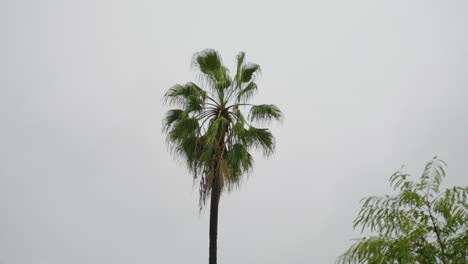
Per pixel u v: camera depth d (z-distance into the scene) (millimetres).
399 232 4398
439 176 4621
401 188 4656
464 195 4312
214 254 10812
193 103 11883
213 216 11000
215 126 11078
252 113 11922
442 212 4359
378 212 4590
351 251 4453
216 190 11062
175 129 11734
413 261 4102
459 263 4020
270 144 11922
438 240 4258
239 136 11766
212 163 11133
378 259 4172
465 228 4227
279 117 11852
